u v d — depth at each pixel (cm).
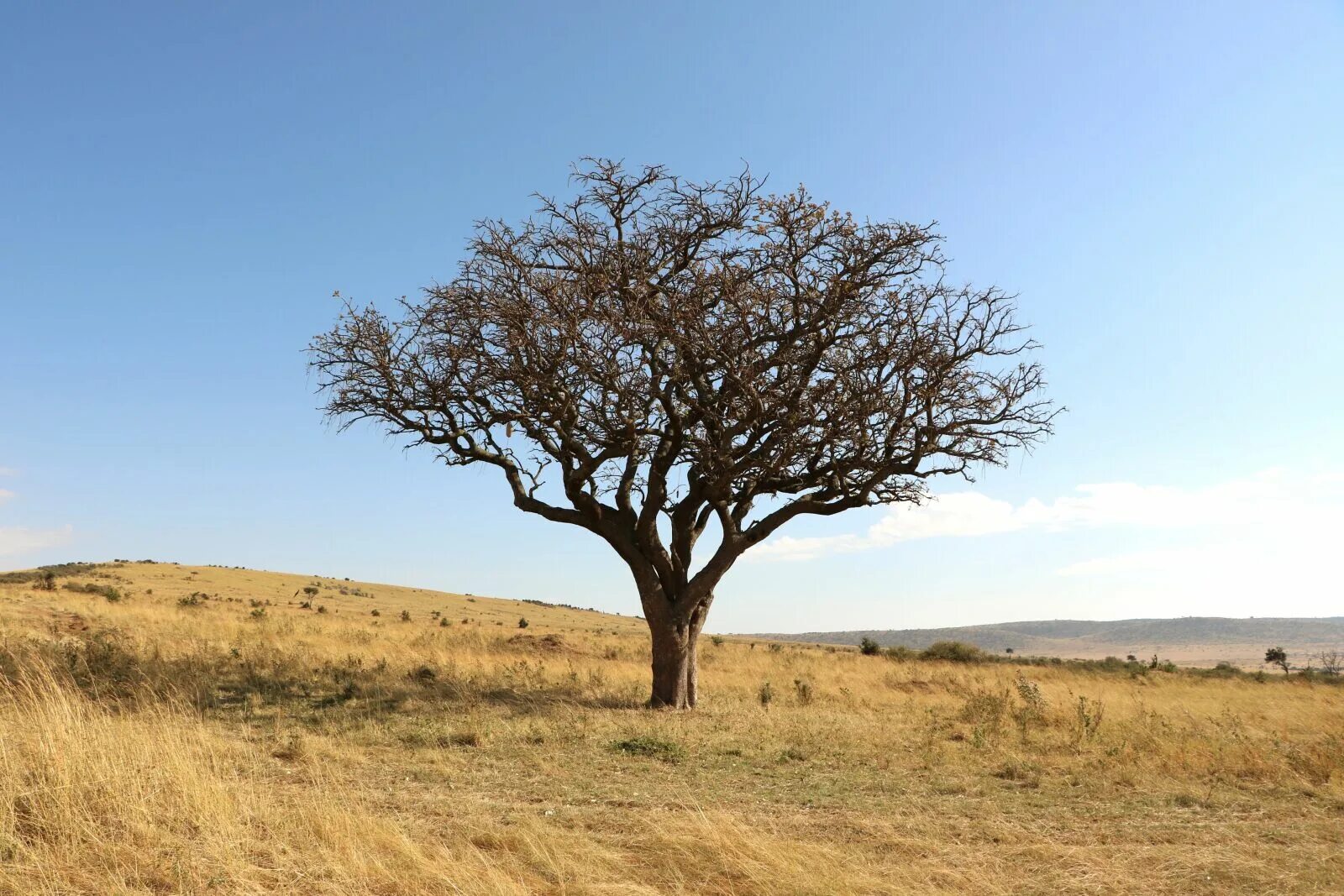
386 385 1742
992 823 834
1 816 585
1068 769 1161
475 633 3700
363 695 1565
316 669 1853
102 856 570
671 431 1705
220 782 741
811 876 607
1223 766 1177
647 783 992
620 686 2066
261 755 1028
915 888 605
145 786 671
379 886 573
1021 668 3841
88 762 671
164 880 551
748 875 616
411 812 795
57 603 2836
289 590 7269
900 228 1631
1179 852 736
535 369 1638
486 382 1709
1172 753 1227
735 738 1352
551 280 1648
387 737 1215
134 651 1795
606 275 1656
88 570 6488
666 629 1755
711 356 1617
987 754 1277
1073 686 2814
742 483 1855
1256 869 684
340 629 3188
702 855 659
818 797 942
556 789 937
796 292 1625
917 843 741
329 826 654
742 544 1769
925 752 1255
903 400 1612
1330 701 2481
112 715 1125
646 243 1719
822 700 1988
